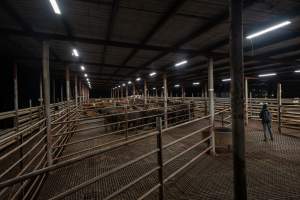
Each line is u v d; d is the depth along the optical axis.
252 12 3.87
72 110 10.00
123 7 3.88
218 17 4.14
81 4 3.85
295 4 3.54
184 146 7.11
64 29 5.17
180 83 21.23
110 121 10.41
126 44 6.06
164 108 11.01
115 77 18.12
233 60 2.56
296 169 4.93
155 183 4.14
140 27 4.90
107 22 4.66
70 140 8.19
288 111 11.05
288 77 12.83
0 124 8.62
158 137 3.27
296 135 8.93
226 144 6.20
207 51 6.60
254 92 23.08
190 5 3.70
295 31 4.88
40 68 11.26
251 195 3.68
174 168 4.98
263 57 7.36
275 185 4.08
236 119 2.57
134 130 10.39
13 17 4.31
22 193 3.04
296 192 3.80
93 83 28.53
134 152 6.44
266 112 7.93
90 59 9.41
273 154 6.16
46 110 4.89
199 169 4.90
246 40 5.64
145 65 10.57
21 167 3.22
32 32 5.18
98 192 3.78
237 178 2.58
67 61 9.62
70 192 1.94
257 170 4.87
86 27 5.01
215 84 21.36
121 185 4.07
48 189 3.93
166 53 7.23
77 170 4.89
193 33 5.14
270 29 4.36
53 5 3.58
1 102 9.51
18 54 8.00
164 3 3.69
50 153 4.75
